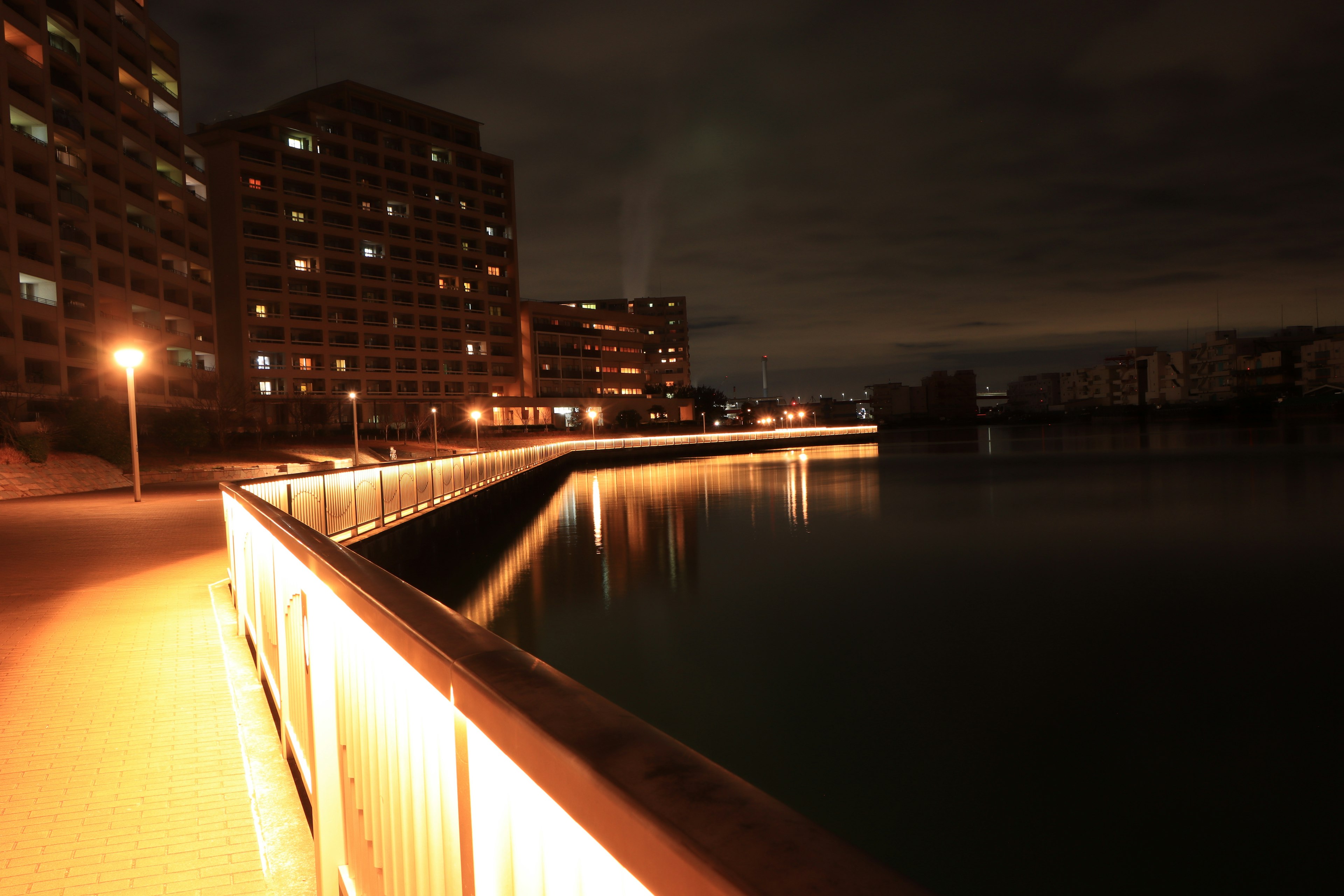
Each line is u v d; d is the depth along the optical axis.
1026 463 81.19
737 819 0.69
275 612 4.92
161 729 4.93
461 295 109.94
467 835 1.53
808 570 30.53
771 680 18.48
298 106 96.44
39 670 6.21
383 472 18.75
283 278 91.50
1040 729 15.48
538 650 21.17
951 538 37.00
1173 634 21.58
